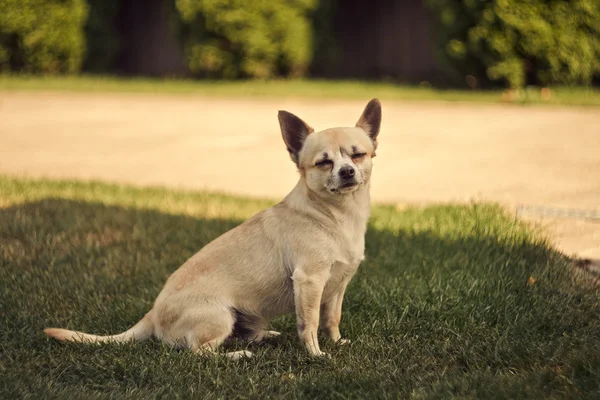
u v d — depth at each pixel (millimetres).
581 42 15289
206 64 19312
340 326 4945
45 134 12781
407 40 20938
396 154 10547
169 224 7191
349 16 21406
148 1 23188
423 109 14336
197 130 12875
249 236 4641
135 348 4512
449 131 11992
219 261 4625
